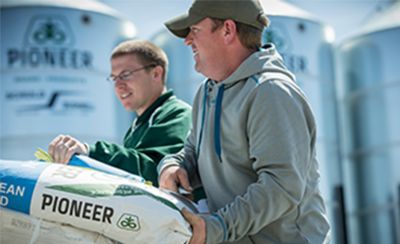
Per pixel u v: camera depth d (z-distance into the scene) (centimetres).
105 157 296
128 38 953
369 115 1079
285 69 260
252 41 261
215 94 261
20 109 874
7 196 236
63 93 885
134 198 232
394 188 1052
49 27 894
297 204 243
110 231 230
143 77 345
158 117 330
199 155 268
